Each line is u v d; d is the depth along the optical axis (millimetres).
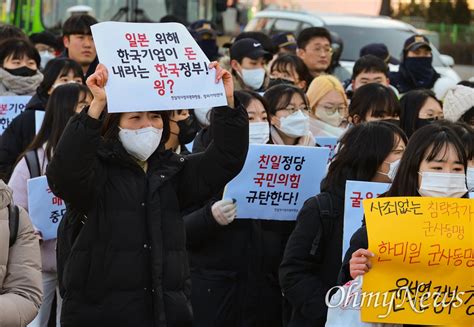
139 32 5281
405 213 5238
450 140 5395
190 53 5328
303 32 12711
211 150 5520
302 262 6172
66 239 5512
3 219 5145
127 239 5320
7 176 8797
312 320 6164
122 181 5375
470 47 30953
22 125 8953
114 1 19219
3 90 11039
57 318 7668
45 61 14656
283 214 7168
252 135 7520
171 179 5480
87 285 5316
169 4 19359
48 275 7602
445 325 5207
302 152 7145
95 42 5188
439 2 31828
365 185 6133
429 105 8812
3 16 21516
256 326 7035
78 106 7594
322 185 6402
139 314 5305
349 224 6113
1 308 5020
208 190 5535
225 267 6984
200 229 6848
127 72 5184
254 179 7086
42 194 7320
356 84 11227
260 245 7031
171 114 7102
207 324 6949
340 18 19219
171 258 5363
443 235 5227
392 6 32031
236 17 21406
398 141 6262
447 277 5215
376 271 5211
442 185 5395
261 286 7027
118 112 5215
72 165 5145
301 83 10969
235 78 11062
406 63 13047
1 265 5105
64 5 19891
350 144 6301
